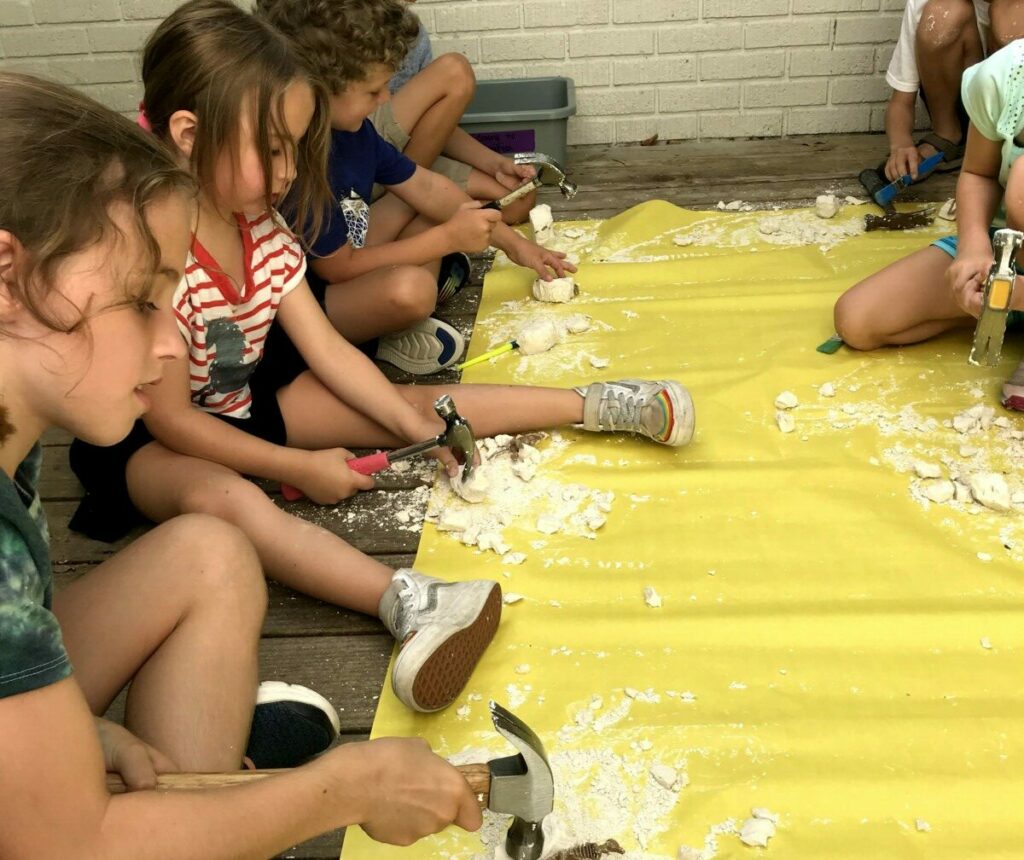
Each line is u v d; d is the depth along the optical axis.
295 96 1.54
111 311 0.81
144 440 1.75
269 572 1.62
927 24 2.75
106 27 3.29
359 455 1.97
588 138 3.48
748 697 1.42
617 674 1.47
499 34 3.30
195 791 0.90
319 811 0.93
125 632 1.20
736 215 2.84
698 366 2.17
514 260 2.47
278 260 1.79
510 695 1.45
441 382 2.20
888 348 2.18
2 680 0.77
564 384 2.15
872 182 2.89
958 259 1.93
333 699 1.49
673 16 3.24
